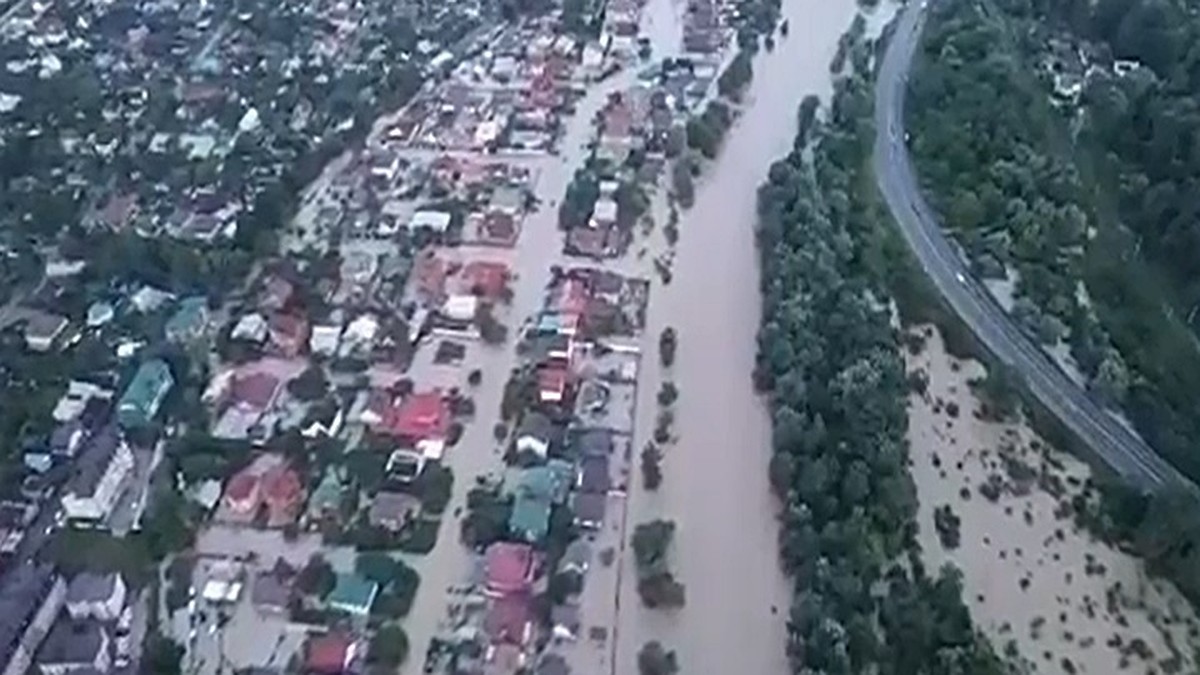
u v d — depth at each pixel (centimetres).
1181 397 16900
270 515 15138
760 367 17288
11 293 18288
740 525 15325
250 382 16750
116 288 18325
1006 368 17075
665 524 15012
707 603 14400
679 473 15938
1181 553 14662
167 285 18438
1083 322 17862
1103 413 16662
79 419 16225
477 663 13688
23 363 17050
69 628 13750
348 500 15325
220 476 15550
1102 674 13625
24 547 14675
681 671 13650
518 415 16500
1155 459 16062
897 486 15225
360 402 16688
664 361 17462
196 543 14875
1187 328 18100
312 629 14000
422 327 17812
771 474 15750
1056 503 15550
